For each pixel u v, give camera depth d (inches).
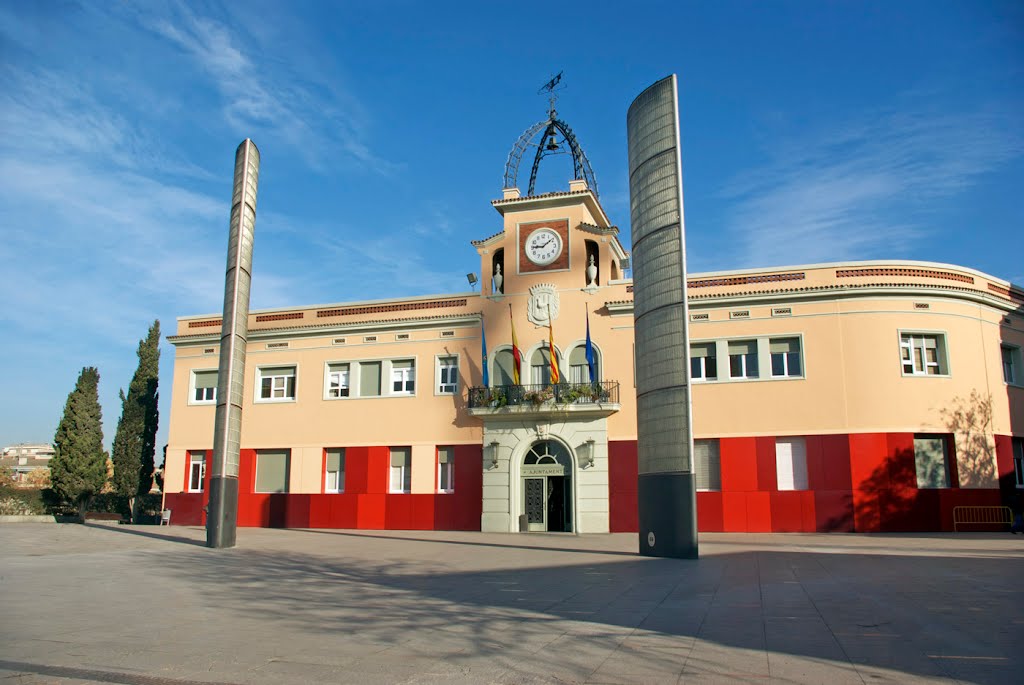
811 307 1147.9
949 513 1074.7
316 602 463.8
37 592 507.8
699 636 339.9
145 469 1718.8
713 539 987.9
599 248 1307.8
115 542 942.4
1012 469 1136.2
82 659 306.3
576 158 1387.8
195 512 1417.3
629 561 719.1
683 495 743.1
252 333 1435.8
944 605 414.3
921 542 897.5
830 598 447.2
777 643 320.8
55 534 1062.4
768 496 1119.6
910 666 277.1
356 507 1321.4
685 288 773.3
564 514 1217.4
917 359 1128.2
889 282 1124.5
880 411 1097.4
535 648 320.2
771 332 1158.3
